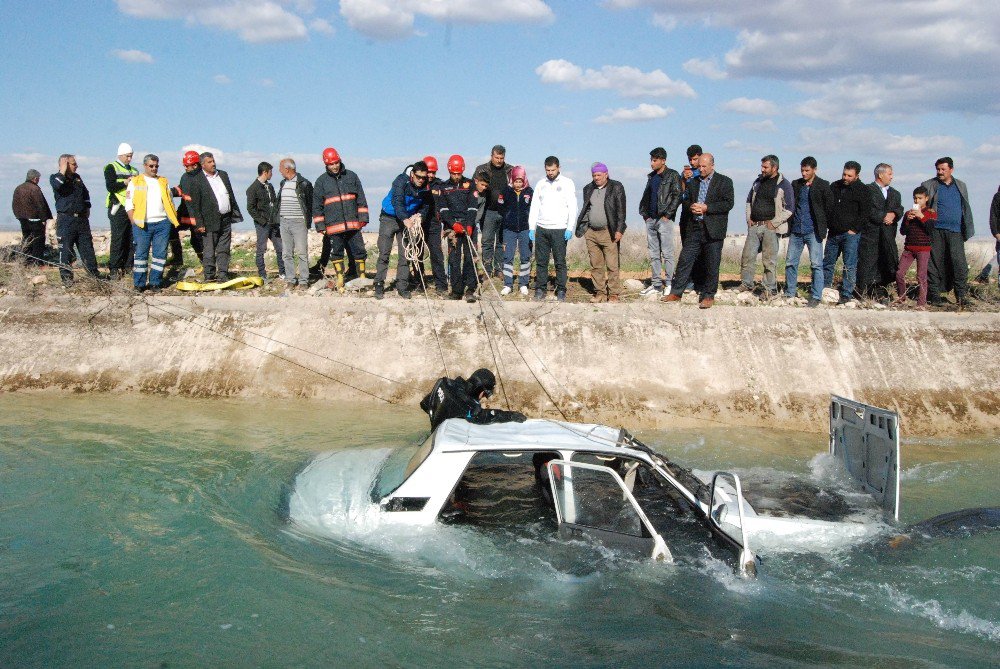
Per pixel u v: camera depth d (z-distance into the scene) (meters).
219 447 8.33
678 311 11.23
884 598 5.20
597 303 11.55
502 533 5.57
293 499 6.36
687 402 10.30
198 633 4.57
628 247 17.97
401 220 11.64
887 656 4.54
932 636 4.79
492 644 4.55
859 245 12.70
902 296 12.36
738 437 9.47
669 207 12.33
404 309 11.59
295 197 13.07
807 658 4.49
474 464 5.74
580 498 5.61
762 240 12.27
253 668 4.23
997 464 8.71
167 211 12.70
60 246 12.95
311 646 4.47
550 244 11.91
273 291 12.89
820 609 5.03
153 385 10.95
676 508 5.64
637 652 4.50
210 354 11.27
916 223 11.92
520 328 11.20
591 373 10.64
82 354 11.35
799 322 11.05
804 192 11.87
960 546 5.92
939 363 10.71
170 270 14.65
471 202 11.38
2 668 4.17
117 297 12.09
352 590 5.10
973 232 12.23
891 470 6.28
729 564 5.23
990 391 10.45
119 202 13.30
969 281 14.20
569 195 11.76
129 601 4.94
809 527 5.85
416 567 5.37
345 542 5.66
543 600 5.03
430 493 5.67
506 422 6.52
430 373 10.83
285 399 10.65
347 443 8.47
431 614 4.86
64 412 9.84
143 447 8.32
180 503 6.62
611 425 9.96
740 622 4.85
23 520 6.25
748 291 12.65
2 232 18.58
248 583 5.18
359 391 10.72
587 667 4.35
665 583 5.17
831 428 7.48
